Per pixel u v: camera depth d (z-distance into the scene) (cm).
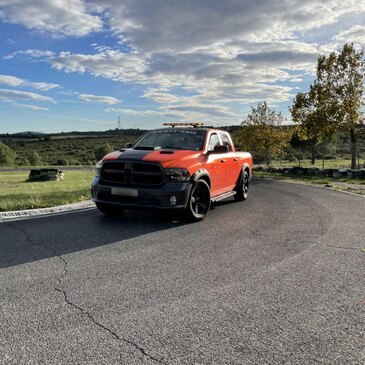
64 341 267
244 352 253
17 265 441
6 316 307
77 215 773
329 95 2652
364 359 245
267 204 952
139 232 618
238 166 959
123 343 265
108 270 423
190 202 683
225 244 540
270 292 359
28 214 782
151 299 342
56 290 363
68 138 14262
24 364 239
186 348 258
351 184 1609
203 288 369
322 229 641
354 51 2581
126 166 675
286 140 3616
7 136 15138
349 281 390
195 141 807
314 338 272
